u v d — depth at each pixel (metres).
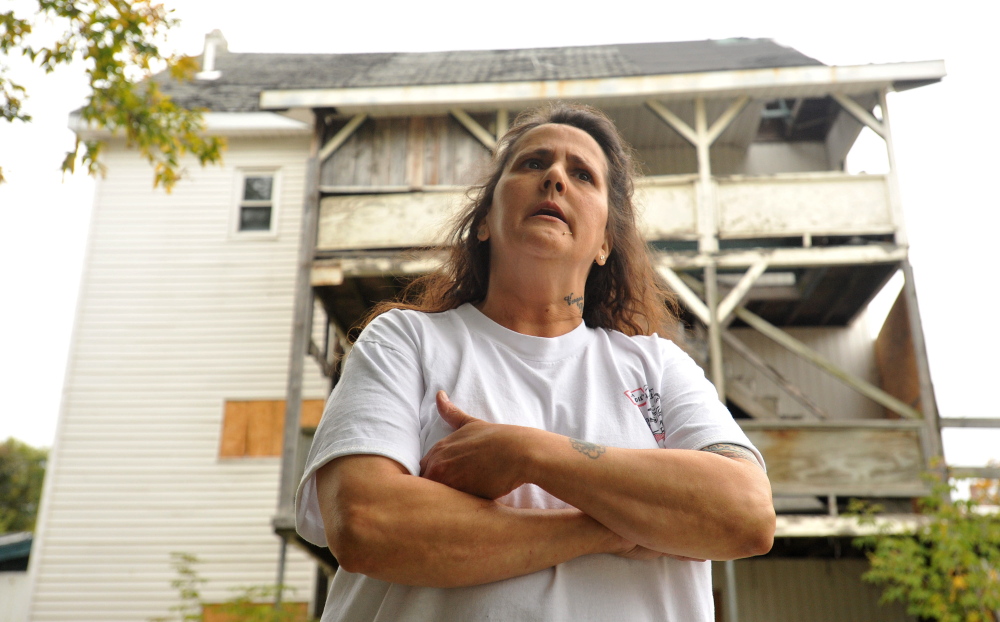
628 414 1.43
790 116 13.08
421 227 10.48
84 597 11.46
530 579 1.19
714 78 10.50
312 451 1.31
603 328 1.65
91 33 5.55
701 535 1.19
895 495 8.89
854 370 12.46
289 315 12.59
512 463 1.20
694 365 1.60
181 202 13.21
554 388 1.43
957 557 7.89
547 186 1.57
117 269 12.91
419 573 1.15
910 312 9.67
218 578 11.45
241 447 12.05
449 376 1.40
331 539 1.18
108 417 12.20
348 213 10.64
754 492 1.24
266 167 13.37
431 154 10.95
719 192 10.26
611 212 1.85
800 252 9.88
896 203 10.05
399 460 1.23
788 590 11.38
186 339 12.55
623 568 1.24
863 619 11.19
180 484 11.90
